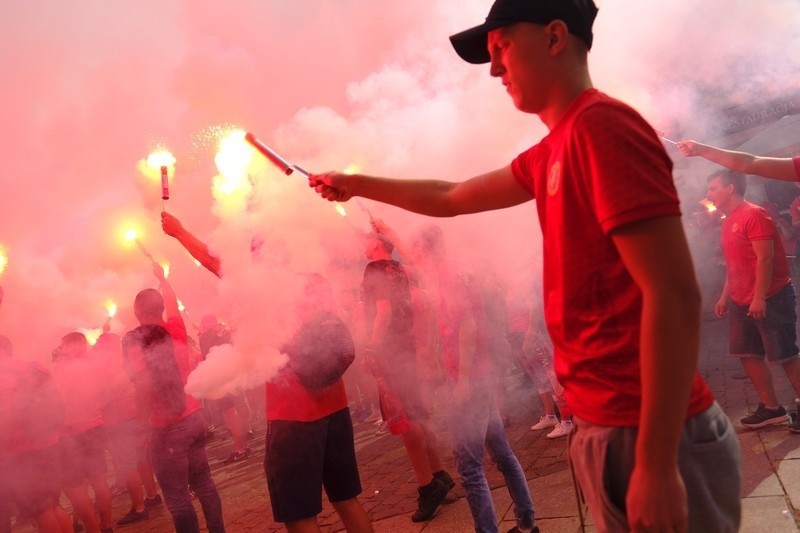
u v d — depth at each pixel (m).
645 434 1.16
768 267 3.96
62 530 4.14
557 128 1.35
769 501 3.10
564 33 1.34
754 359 4.12
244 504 5.21
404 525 3.89
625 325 1.27
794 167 2.99
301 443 2.90
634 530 1.18
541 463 4.38
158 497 5.83
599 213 1.20
